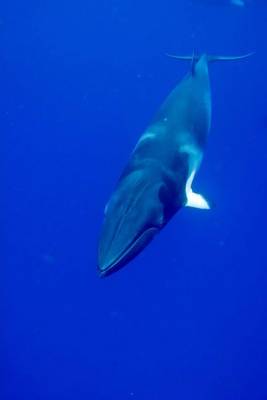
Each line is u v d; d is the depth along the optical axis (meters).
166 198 4.07
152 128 4.83
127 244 3.53
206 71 5.97
